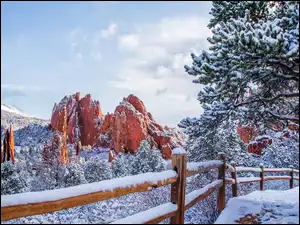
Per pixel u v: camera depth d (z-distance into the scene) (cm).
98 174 2444
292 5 460
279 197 589
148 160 3509
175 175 330
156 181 299
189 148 1055
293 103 554
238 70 471
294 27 452
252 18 539
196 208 520
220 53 450
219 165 488
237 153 1290
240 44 408
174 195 330
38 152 2895
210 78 469
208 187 429
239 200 538
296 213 435
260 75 485
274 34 419
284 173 1134
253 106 564
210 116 583
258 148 1449
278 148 1088
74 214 283
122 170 3209
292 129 592
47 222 239
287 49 409
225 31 486
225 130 692
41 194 210
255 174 1305
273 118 552
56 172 1563
